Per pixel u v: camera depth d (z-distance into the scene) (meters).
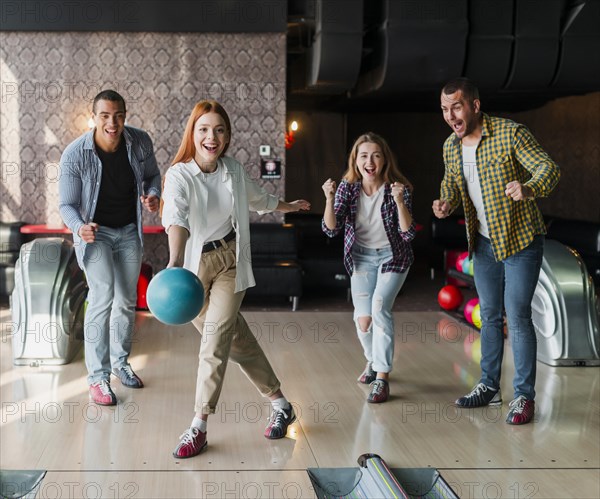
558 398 4.59
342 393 4.65
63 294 5.31
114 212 4.49
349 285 8.27
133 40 8.09
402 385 4.85
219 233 3.61
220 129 3.50
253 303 8.02
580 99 11.20
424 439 3.85
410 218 4.35
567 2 8.33
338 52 8.02
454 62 8.15
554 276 5.41
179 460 3.52
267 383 3.85
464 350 5.82
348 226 4.55
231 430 3.94
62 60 8.07
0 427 3.95
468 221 4.30
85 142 4.34
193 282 3.19
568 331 5.32
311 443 3.77
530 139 3.95
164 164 8.20
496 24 8.27
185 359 5.41
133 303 4.77
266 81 8.21
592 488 3.27
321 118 13.91
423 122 14.12
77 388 4.70
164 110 8.16
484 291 4.38
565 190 11.91
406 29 7.99
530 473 3.42
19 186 8.19
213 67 8.16
